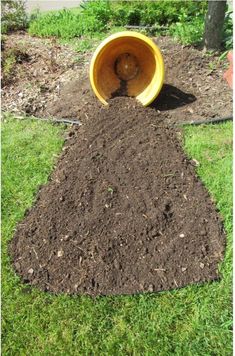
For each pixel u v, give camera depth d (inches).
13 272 45.5
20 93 74.9
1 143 63.6
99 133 61.9
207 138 62.7
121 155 57.6
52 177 57.0
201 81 75.2
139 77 71.7
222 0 80.3
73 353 39.3
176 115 67.2
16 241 48.6
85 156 58.2
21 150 62.1
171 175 54.9
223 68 79.0
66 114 69.1
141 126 62.9
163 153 58.2
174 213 50.1
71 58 85.7
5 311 42.5
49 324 41.3
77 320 41.4
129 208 50.2
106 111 65.8
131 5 106.5
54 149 61.9
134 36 64.4
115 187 52.9
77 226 48.6
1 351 39.6
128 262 45.4
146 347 39.3
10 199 54.3
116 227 48.3
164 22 104.0
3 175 58.0
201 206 51.0
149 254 46.0
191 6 103.2
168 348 39.1
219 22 81.7
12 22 105.3
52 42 94.3
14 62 82.7
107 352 39.1
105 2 109.8
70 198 52.0
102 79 70.0
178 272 44.5
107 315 41.6
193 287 43.3
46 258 46.3
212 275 44.3
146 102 67.4
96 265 45.1
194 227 48.5
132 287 43.4
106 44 64.2
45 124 67.4
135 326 40.8
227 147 61.1
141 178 54.2
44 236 48.3
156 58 66.5
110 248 46.4
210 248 46.7
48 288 43.8
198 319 41.0
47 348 39.7
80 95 72.5
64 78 78.8
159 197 51.7
